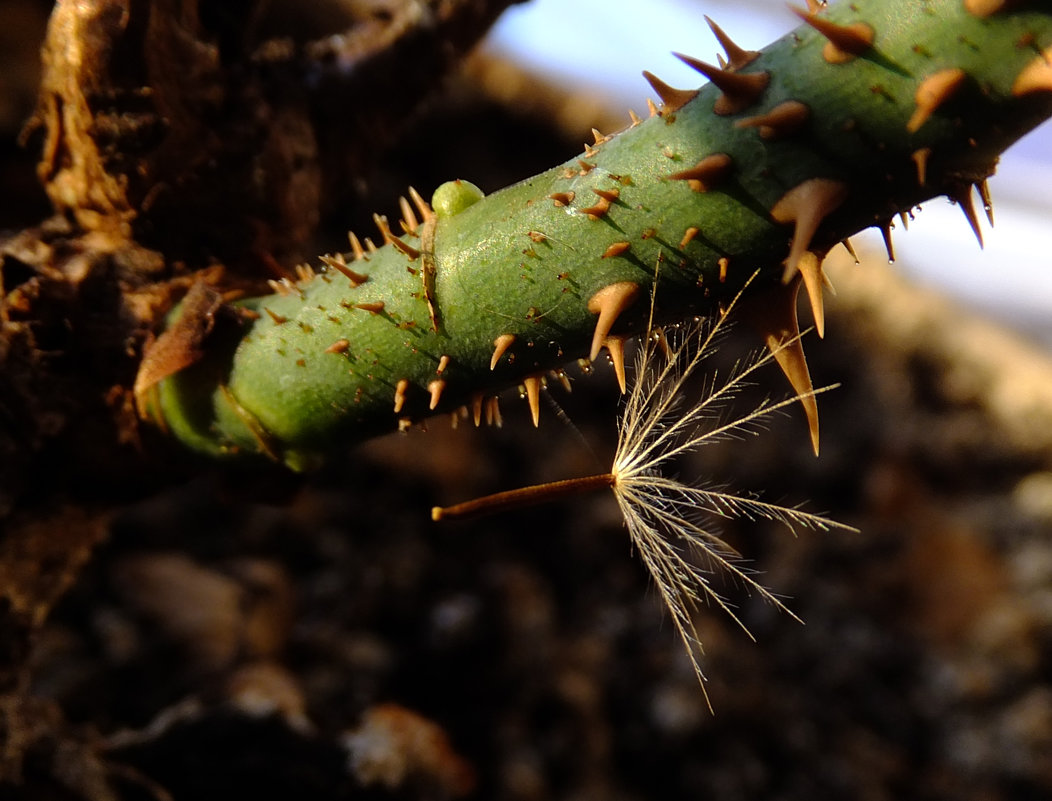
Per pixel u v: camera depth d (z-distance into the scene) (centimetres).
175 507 19
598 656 19
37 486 10
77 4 9
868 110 7
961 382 31
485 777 17
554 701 18
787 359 8
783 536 24
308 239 11
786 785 19
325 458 9
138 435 9
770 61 7
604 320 8
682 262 8
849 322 29
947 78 7
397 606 18
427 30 11
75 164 9
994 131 7
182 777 11
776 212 7
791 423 27
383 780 12
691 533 9
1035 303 32
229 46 10
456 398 9
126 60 9
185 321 9
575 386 24
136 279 10
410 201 25
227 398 9
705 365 25
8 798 10
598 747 18
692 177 7
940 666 23
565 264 8
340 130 11
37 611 10
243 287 9
